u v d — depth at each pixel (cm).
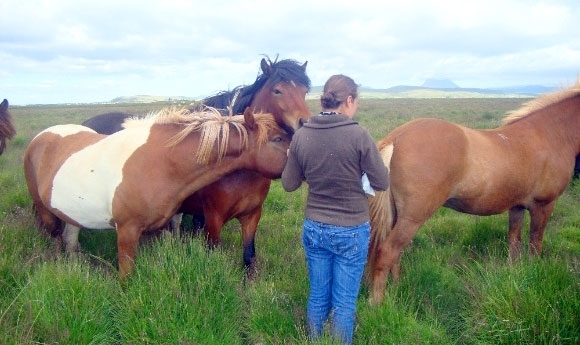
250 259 472
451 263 468
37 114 3516
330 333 319
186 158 397
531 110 493
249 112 390
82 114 3431
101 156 418
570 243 533
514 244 493
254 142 398
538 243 500
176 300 335
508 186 439
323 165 292
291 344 320
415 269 427
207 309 335
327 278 324
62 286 338
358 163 292
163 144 402
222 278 367
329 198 302
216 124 396
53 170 458
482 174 420
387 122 2075
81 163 430
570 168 491
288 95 486
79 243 505
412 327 330
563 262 386
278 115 495
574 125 486
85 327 312
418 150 393
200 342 313
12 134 707
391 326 333
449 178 403
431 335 326
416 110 3466
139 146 405
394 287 397
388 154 402
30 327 301
